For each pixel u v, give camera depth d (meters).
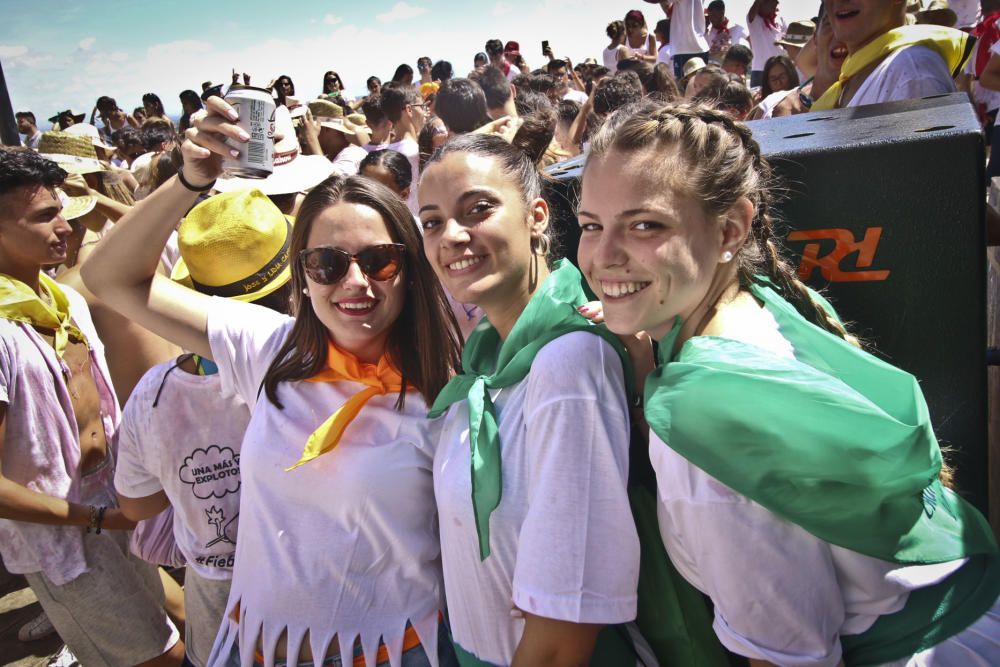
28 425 2.42
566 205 1.83
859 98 2.86
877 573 1.20
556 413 1.30
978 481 1.67
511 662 1.37
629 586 1.29
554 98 6.84
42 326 2.54
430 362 1.75
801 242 1.66
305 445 1.68
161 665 2.66
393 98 5.91
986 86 4.25
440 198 1.52
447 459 1.53
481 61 13.01
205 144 1.77
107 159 8.37
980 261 1.57
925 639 1.21
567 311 1.41
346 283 1.67
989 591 1.25
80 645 2.57
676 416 1.16
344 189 1.74
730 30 9.96
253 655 1.69
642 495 1.42
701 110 1.26
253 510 1.73
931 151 1.55
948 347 1.63
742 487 1.11
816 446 1.09
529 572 1.29
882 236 1.61
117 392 3.19
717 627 1.22
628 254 1.20
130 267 1.87
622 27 11.06
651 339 1.47
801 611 1.14
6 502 2.27
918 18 4.80
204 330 1.94
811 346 1.27
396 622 1.67
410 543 1.68
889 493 1.12
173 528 2.32
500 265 1.52
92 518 2.38
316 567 1.65
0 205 2.49
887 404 1.21
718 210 1.21
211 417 2.03
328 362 1.77
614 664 1.43
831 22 3.03
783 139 1.80
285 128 3.97
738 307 1.29
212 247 2.19
